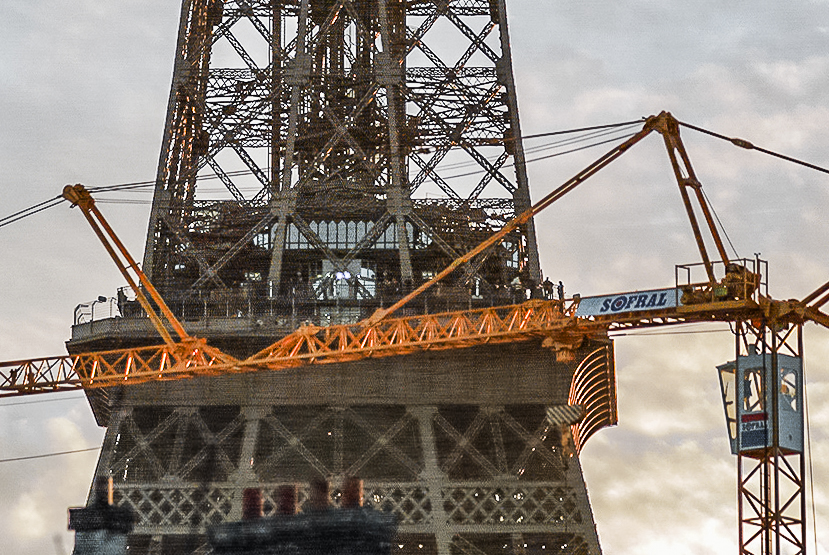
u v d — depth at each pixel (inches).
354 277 7529.5
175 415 7357.3
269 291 7445.9
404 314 7396.7
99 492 6939.0
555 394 7347.4
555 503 7121.1
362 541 6796.3
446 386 7372.1
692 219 6363.2
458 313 7062.0
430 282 7032.5
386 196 7751.0
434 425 7406.5
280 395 7386.8
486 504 7140.8
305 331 7150.6
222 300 7485.2
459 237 7765.8
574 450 7268.7
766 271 6235.2
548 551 7155.5
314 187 7775.6
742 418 5999.0
